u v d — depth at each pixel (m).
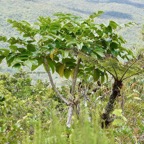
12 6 104.88
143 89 5.07
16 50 3.97
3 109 6.09
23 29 4.03
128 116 4.17
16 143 4.37
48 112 4.20
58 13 4.13
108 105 3.94
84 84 4.48
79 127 2.21
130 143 3.44
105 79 4.39
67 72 4.29
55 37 3.92
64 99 4.08
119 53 4.18
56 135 2.21
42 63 4.11
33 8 106.31
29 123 4.56
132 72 4.20
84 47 3.96
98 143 2.18
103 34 4.09
